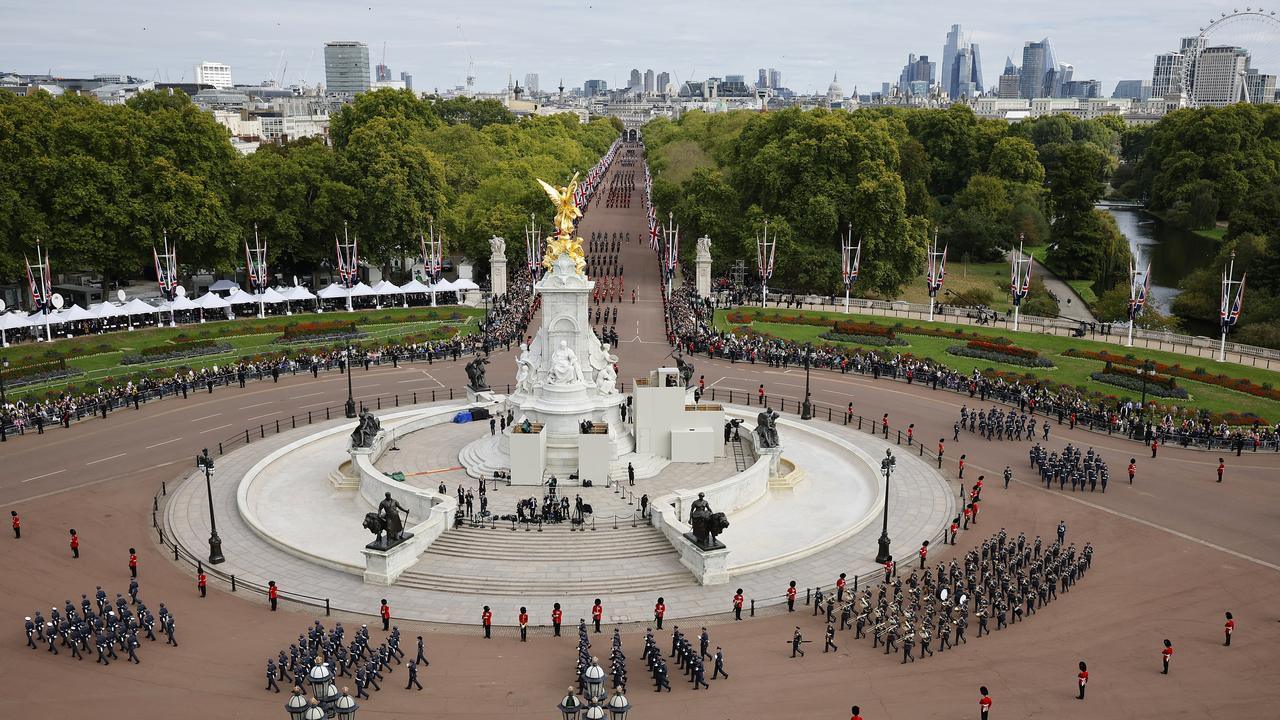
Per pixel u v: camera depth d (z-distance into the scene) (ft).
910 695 168.25
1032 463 300.20
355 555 234.99
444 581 217.97
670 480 277.23
